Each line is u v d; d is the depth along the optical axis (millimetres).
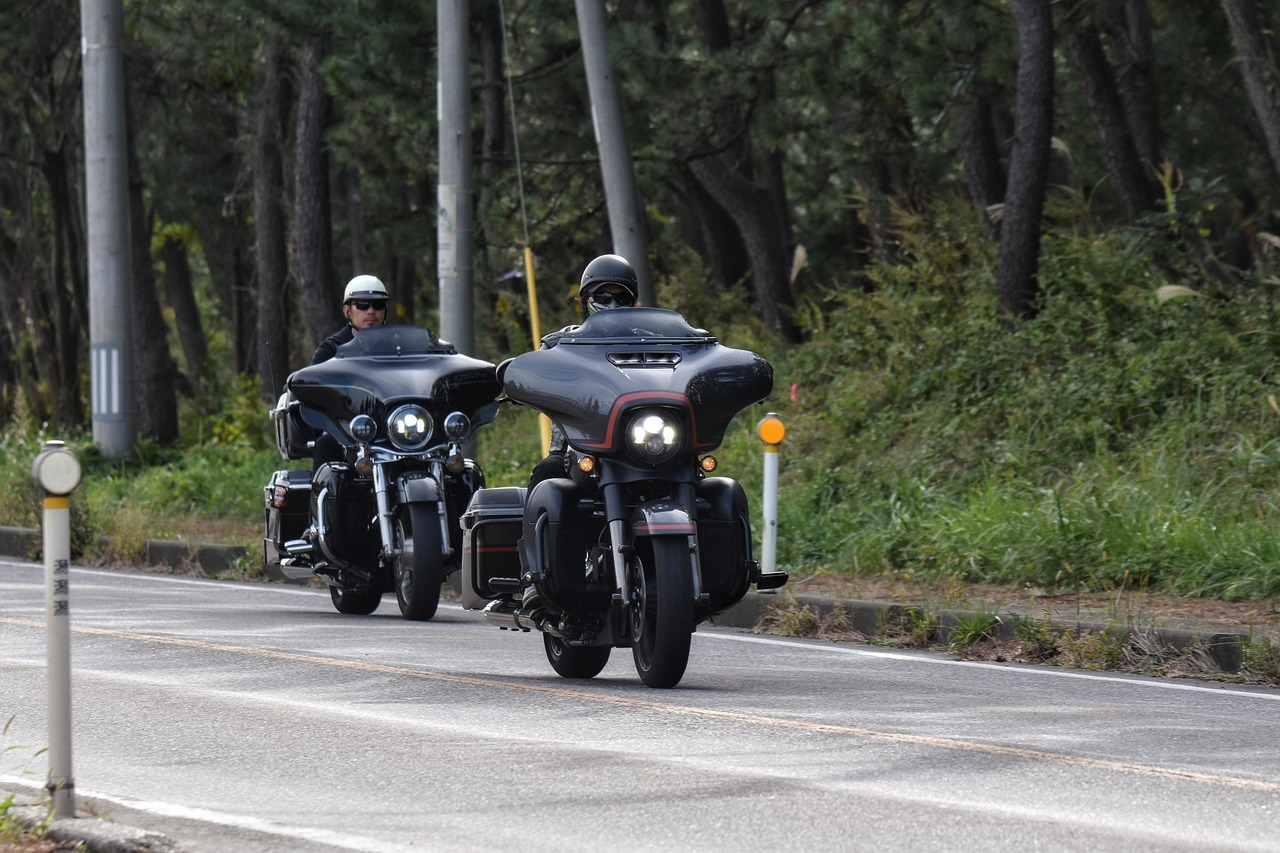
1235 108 107938
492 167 91000
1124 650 39125
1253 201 113188
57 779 21875
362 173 94938
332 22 83812
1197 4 99562
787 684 34688
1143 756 26922
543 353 33062
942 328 71562
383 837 21609
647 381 31594
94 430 84750
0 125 131375
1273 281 64125
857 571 52281
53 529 21969
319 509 45625
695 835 21672
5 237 142500
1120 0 81500
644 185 85188
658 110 84250
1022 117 67562
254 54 123750
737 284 97375
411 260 144000
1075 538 49656
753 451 68938
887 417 67188
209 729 28969
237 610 47781
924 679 35969
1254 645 37219
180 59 123375
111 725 29328
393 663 36938
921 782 24781
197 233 156125
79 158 132250
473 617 47000
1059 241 74438
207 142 143500
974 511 53188
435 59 84625
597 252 105500
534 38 95250
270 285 117438
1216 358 61281
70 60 123312
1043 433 61438
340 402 45344
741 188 95125
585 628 33469
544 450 63750
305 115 100500
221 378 175875
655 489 32406
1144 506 51750
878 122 83562
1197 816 22734
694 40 100188
